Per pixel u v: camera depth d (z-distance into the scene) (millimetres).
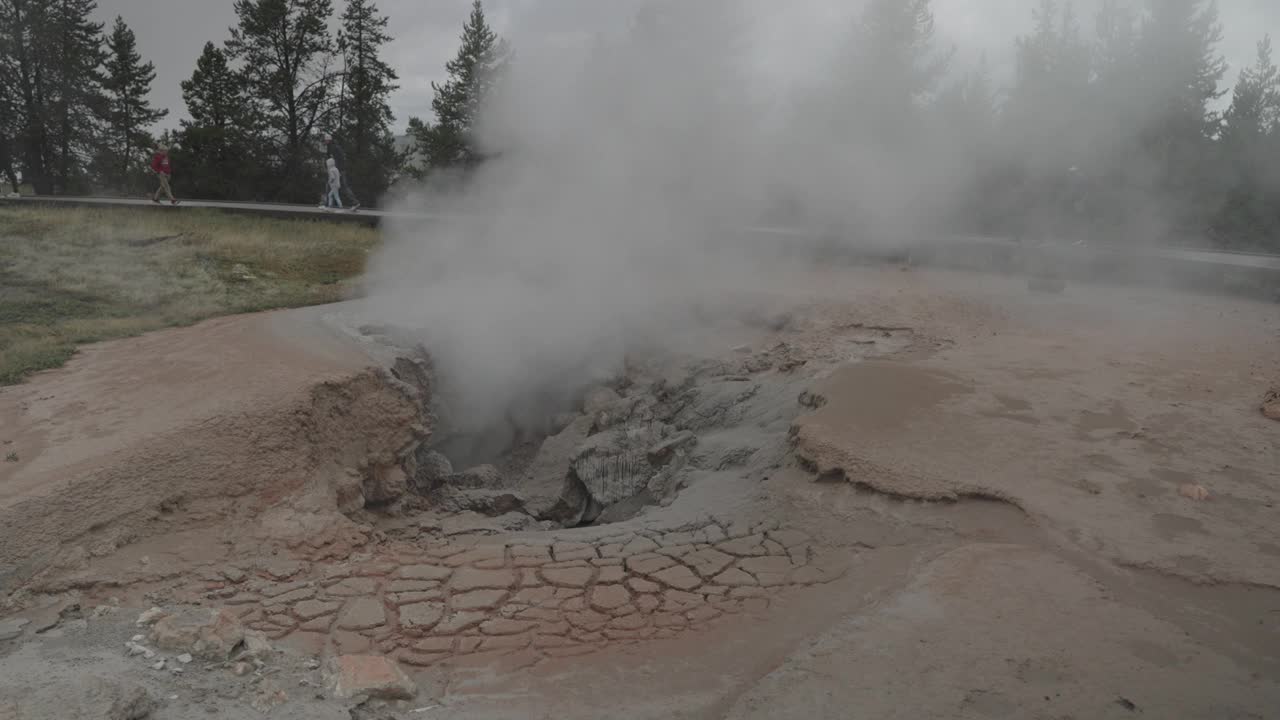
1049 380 6840
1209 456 5297
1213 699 3115
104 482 4652
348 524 5207
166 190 17250
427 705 3344
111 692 3002
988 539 4562
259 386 5984
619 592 4348
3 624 3725
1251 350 7887
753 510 5430
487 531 6066
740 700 3246
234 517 4863
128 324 8906
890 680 3309
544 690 3455
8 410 5961
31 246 12172
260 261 12664
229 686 3312
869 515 4973
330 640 3830
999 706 3109
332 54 28688
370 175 26719
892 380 6777
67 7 30734
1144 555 4199
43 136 30328
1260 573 4016
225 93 28422
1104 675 3285
